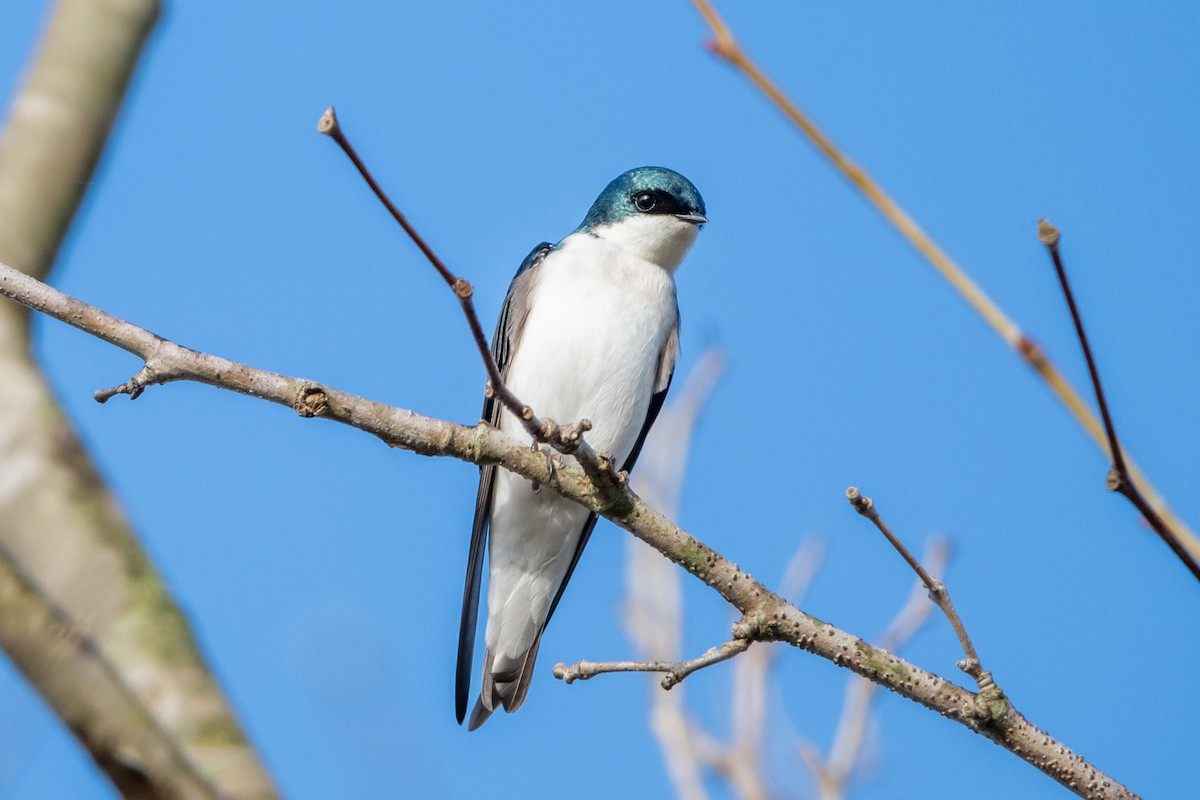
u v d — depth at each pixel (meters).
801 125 5.28
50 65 6.59
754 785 9.38
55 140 6.40
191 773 2.75
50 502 3.45
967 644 6.57
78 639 2.88
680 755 9.61
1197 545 4.73
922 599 10.02
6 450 3.72
